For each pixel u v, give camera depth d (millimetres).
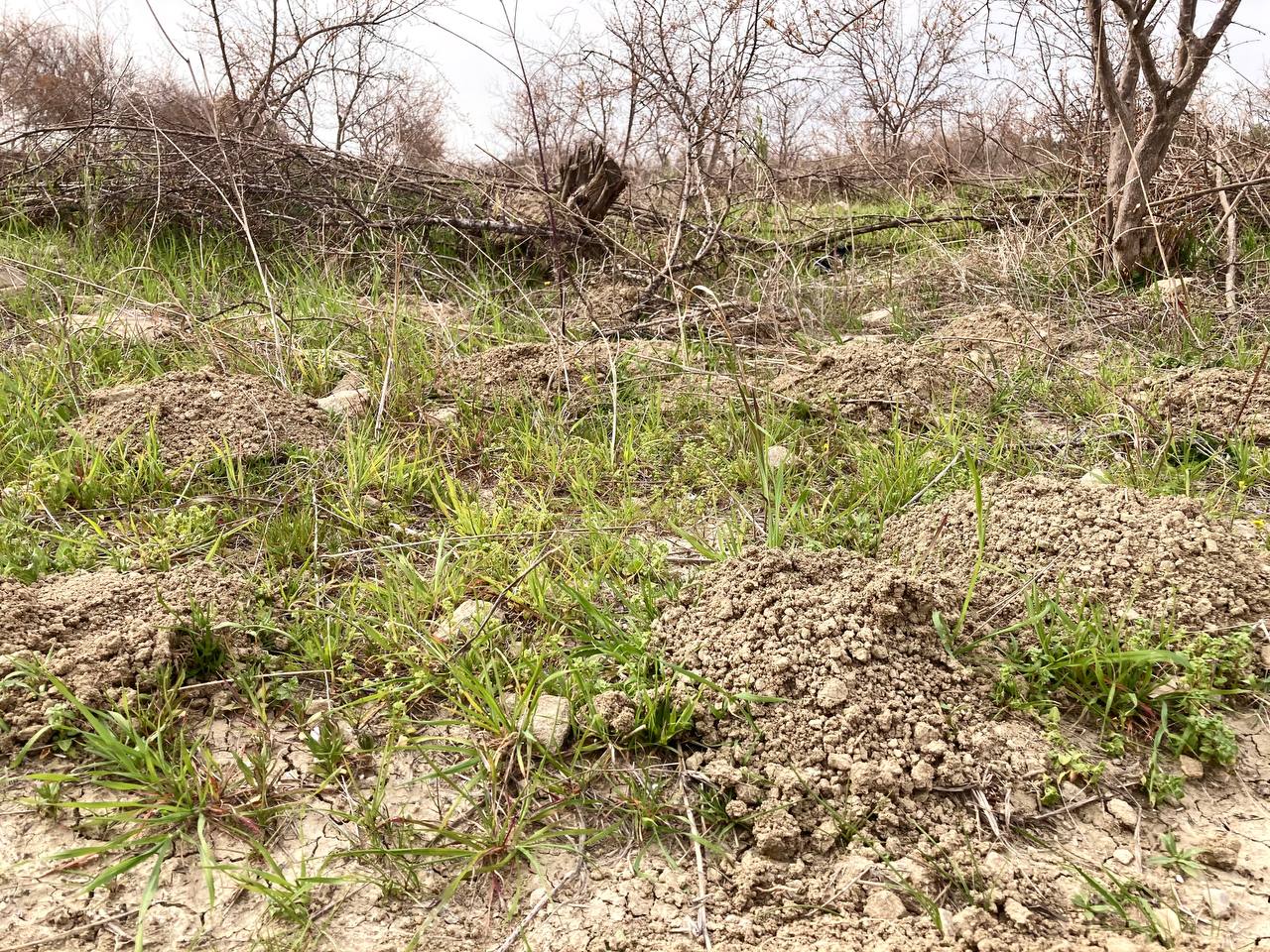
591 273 6719
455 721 2482
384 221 6930
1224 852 2189
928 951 1956
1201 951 1927
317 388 4652
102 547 3195
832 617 2652
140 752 2268
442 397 4602
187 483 3615
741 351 5262
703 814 2307
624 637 2770
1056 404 4508
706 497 3756
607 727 2498
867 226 7820
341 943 1998
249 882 2023
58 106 8938
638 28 7031
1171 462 3998
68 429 3818
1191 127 7051
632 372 4812
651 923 2062
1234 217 6074
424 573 3221
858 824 2246
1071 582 2922
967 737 2461
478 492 3816
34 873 2104
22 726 2389
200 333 4824
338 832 2266
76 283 5707
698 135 6707
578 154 7133
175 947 1974
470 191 7836
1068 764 2422
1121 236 6094
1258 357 4770
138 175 7012
